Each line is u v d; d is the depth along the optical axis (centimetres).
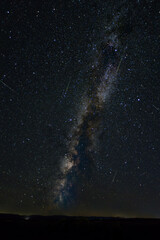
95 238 248
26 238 239
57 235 252
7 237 240
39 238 240
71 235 254
